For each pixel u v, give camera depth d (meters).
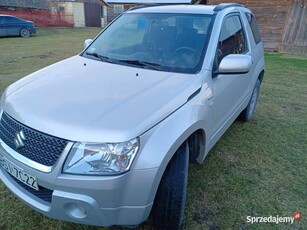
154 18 3.02
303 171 3.08
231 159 3.25
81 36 18.19
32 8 25.33
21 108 1.89
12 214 2.28
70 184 1.60
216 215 2.37
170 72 2.38
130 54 2.75
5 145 1.89
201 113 2.13
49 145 1.66
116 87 2.09
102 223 1.70
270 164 3.19
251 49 3.73
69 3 28.72
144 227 2.21
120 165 1.60
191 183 2.76
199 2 14.09
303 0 10.91
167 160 1.76
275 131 4.07
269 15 11.66
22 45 12.62
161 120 1.79
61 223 2.22
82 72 2.44
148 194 1.71
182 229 2.21
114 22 3.36
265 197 2.62
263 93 6.02
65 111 1.78
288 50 11.66
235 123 4.32
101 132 1.61
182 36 2.73
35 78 2.40
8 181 1.96
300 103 5.40
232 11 3.25
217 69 2.51
